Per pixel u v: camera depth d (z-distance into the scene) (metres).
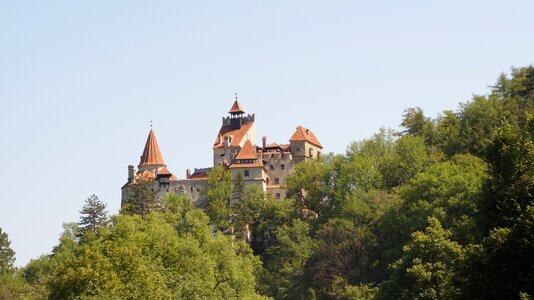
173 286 98.94
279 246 179.25
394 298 106.38
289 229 185.62
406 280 105.81
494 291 69.31
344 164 197.88
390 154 198.00
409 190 150.50
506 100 188.62
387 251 143.50
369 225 161.88
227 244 139.38
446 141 186.75
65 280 81.88
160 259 107.69
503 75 199.25
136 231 113.88
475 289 71.19
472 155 174.88
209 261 116.12
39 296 127.50
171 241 113.44
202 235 142.25
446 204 136.12
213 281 114.19
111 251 87.75
